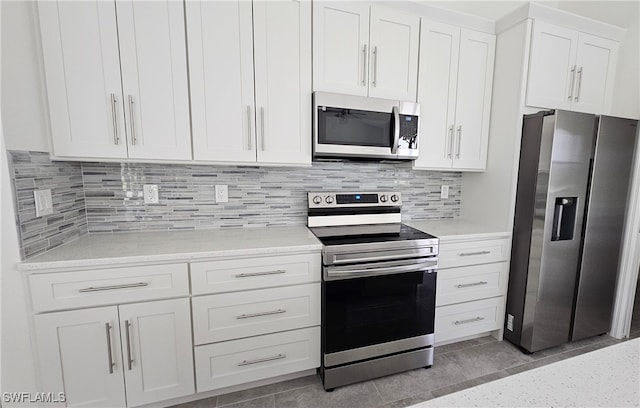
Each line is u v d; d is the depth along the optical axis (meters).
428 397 1.54
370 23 1.71
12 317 1.12
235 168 1.87
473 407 0.46
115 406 1.31
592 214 1.89
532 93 1.89
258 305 1.46
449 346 2.00
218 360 1.43
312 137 1.69
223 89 1.50
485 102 2.07
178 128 1.46
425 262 1.66
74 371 1.24
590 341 2.09
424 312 1.71
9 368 1.12
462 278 1.88
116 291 1.26
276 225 1.99
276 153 1.63
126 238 1.60
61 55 1.26
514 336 1.99
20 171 1.15
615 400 0.48
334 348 1.54
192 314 1.37
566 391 0.50
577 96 2.03
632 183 2.01
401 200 2.20
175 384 1.39
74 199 1.53
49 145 1.29
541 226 1.79
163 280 1.31
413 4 1.77
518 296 1.95
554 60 1.92
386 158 1.85
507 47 1.95
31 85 1.20
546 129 1.74
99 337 1.25
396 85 1.82
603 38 2.04
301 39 1.60
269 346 1.50
